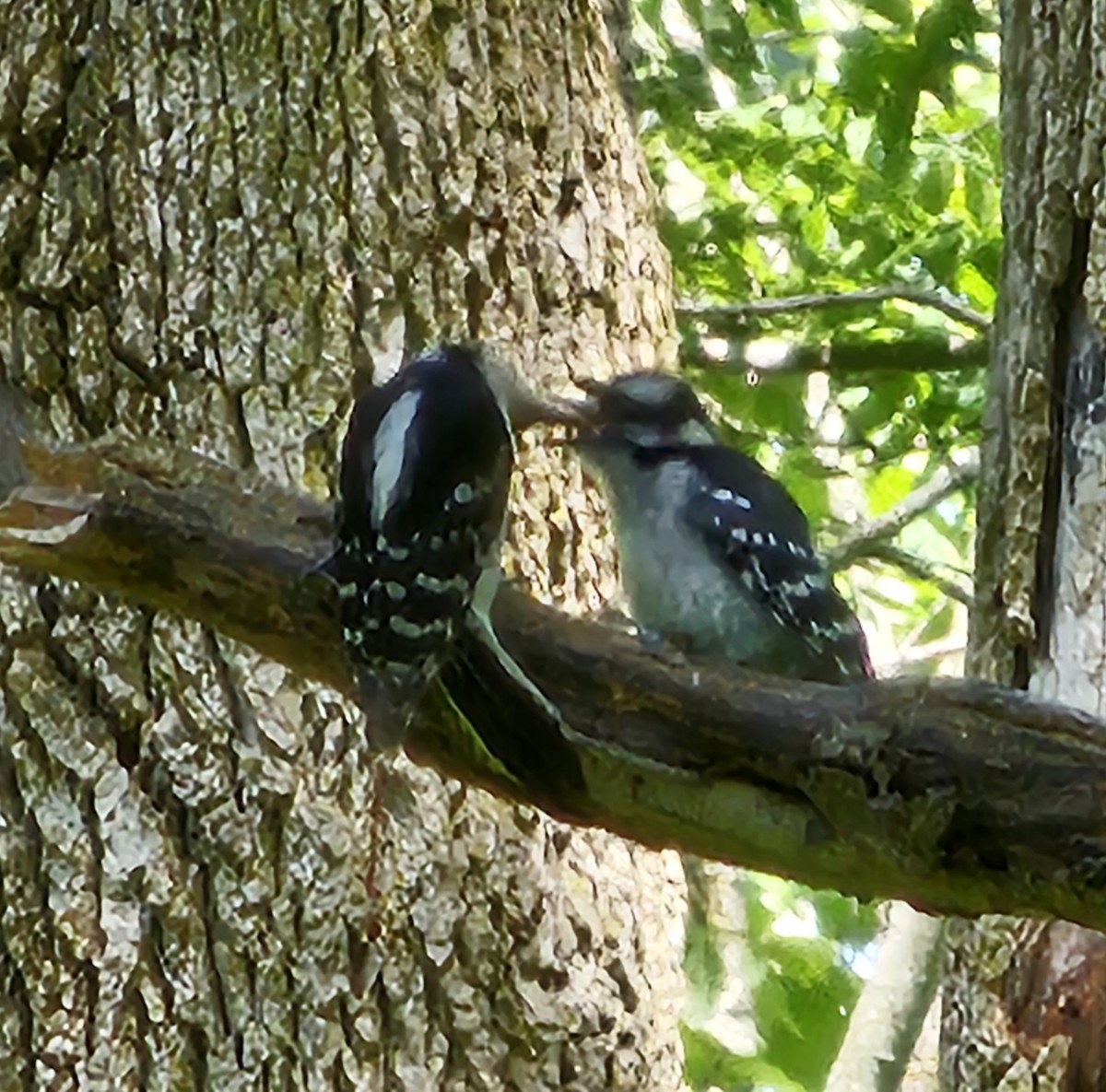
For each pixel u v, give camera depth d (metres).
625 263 9.66
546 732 6.45
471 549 6.58
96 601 8.45
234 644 8.45
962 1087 7.94
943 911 6.23
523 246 9.17
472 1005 8.51
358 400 8.56
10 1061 8.40
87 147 8.76
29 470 6.85
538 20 9.38
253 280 8.75
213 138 8.80
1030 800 5.91
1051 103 7.87
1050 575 7.91
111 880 8.41
